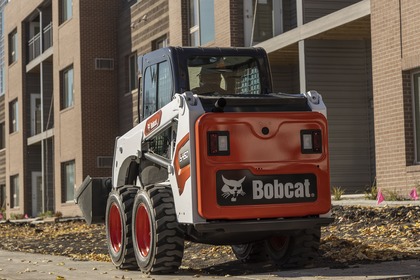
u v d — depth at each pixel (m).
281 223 10.56
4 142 51.81
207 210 10.23
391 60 19.75
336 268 10.56
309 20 23.27
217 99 10.63
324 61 23.09
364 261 11.13
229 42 25.83
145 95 12.39
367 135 23.27
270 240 11.93
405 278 9.29
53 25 40.47
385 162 20.03
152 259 10.90
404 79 19.47
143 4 34.09
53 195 42.53
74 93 37.41
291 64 26.58
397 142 19.62
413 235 13.80
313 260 11.60
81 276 11.01
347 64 23.23
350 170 23.11
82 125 36.31
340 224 15.95
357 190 23.09
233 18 25.86
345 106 23.22
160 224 10.75
